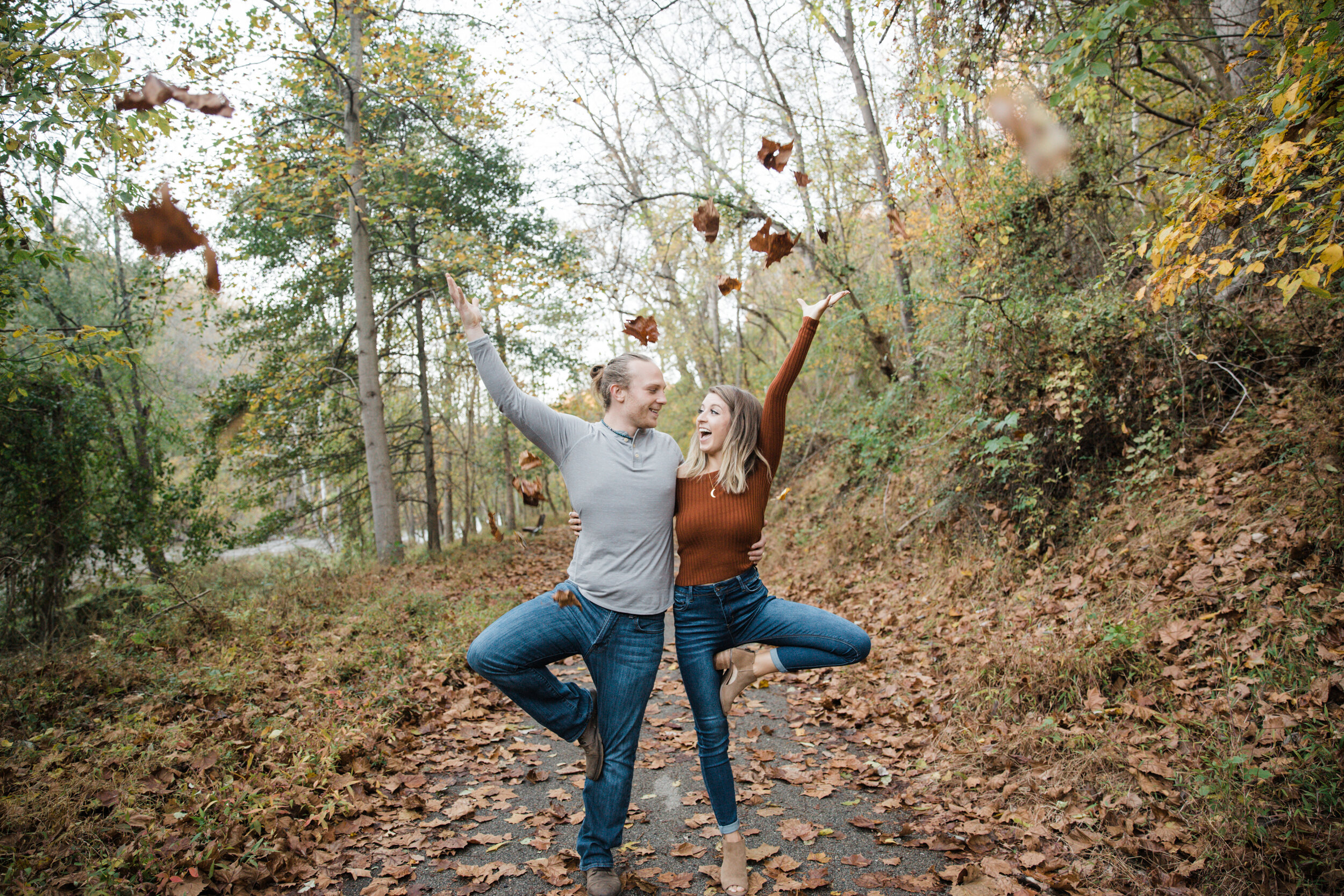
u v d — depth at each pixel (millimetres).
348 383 13445
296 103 12570
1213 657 3512
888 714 4215
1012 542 5793
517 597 8055
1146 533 4832
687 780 3613
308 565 11648
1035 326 6164
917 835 2932
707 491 2682
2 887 2471
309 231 12633
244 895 2580
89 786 3160
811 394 13266
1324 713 2918
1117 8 3227
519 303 11258
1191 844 2539
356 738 3795
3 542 7887
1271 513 4168
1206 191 3154
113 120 4484
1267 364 5234
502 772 3773
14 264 5051
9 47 4199
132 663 5250
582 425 2688
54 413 8312
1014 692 3865
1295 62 2947
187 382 14156
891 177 7926
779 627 2648
